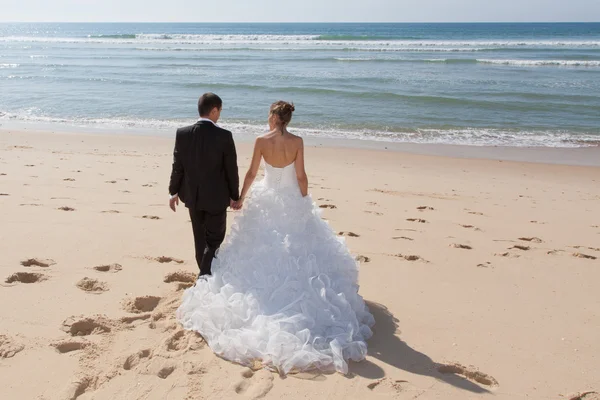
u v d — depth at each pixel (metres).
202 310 3.68
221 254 4.08
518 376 3.36
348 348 3.47
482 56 42.75
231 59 40.12
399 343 3.73
